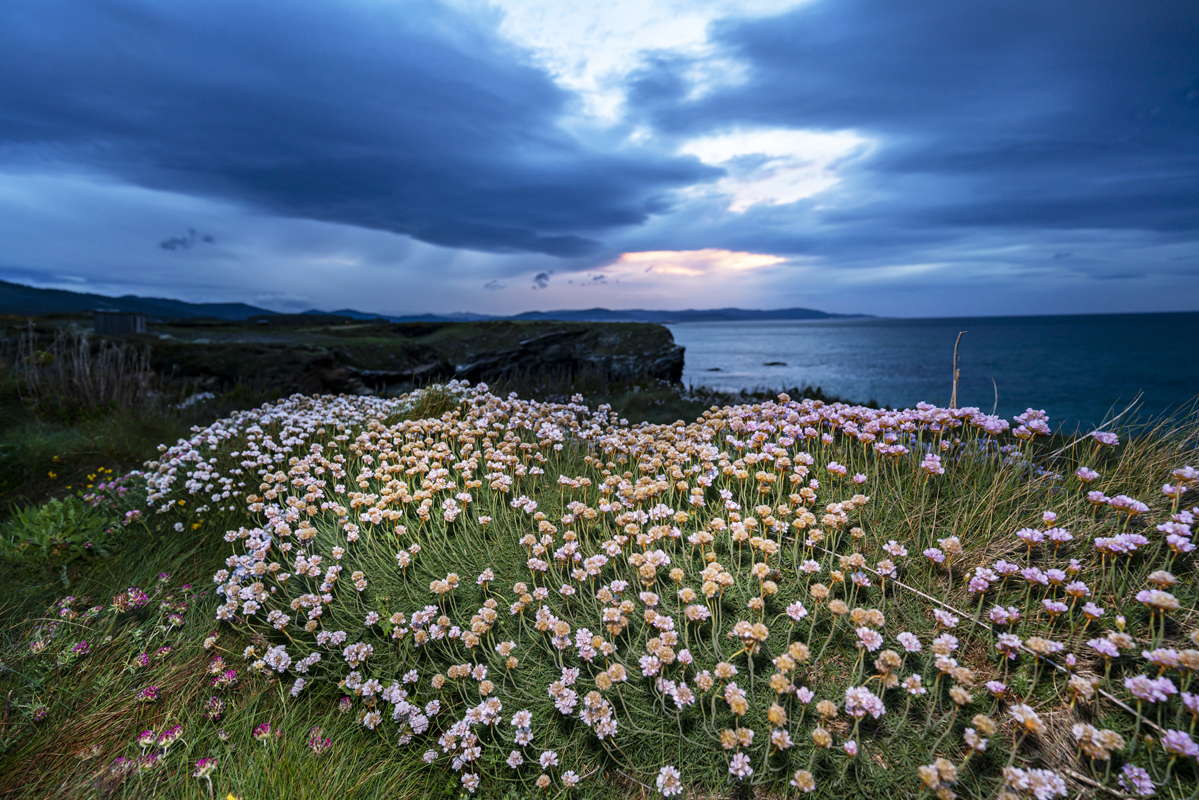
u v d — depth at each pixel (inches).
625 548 114.8
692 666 86.5
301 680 95.7
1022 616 85.4
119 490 172.1
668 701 84.5
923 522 108.3
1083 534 97.6
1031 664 78.6
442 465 165.5
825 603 91.4
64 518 145.4
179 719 92.0
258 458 177.5
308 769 80.8
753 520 108.8
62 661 100.9
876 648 76.7
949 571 96.3
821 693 80.2
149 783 79.7
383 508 135.9
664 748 78.6
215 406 350.0
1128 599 84.4
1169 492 94.6
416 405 232.7
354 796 78.0
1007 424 121.6
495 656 94.9
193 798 76.4
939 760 62.7
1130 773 63.1
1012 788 64.5
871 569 94.7
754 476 128.4
